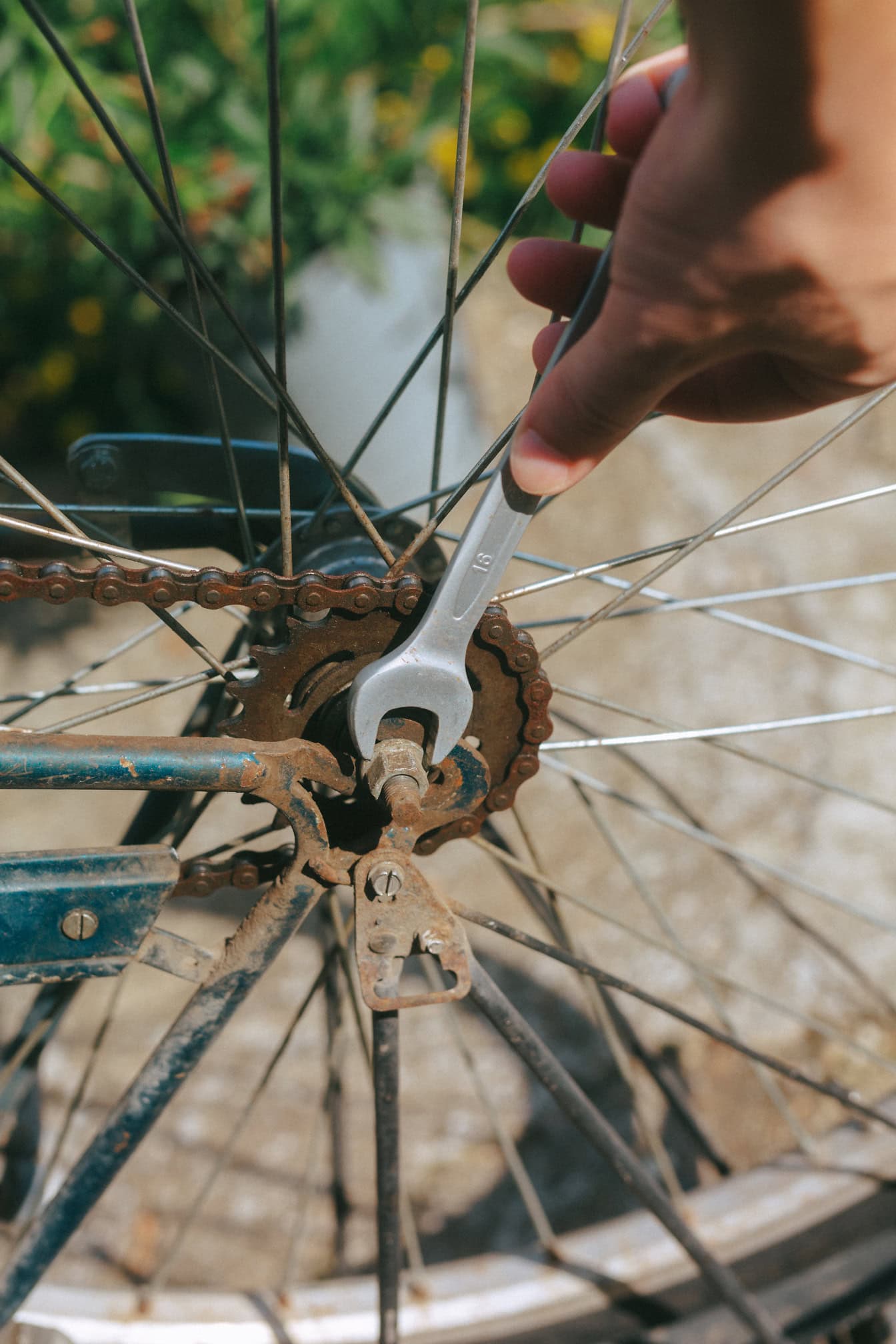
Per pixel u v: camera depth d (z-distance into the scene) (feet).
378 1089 1.95
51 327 4.57
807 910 3.21
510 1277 2.47
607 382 1.44
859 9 1.26
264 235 4.29
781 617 3.88
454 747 1.75
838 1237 2.49
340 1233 2.70
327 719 1.75
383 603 1.71
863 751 3.56
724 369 1.59
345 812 1.83
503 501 1.60
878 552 4.10
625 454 4.39
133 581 1.70
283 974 3.02
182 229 1.67
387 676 1.65
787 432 4.52
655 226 1.36
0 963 1.75
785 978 3.07
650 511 4.19
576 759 3.48
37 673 3.64
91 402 4.68
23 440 4.63
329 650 1.73
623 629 3.82
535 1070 2.01
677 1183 2.73
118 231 4.25
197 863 1.87
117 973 1.80
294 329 4.28
